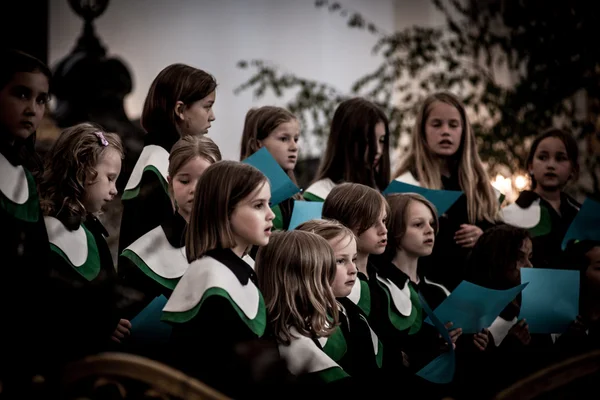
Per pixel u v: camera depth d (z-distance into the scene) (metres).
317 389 5.62
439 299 8.10
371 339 6.48
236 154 17.41
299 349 5.74
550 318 7.23
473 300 6.71
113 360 4.73
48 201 6.25
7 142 5.55
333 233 6.40
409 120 15.62
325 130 15.81
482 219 8.89
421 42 15.73
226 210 5.55
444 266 8.54
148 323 5.81
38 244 5.57
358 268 7.10
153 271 6.50
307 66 18.22
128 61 16.88
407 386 6.51
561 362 5.18
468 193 8.86
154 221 6.82
